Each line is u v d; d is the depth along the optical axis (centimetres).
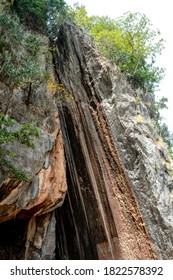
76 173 1638
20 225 1177
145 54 2142
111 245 1539
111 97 1748
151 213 1493
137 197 1532
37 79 1232
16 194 964
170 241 1449
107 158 1648
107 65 1822
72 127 1697
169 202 1579
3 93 1084
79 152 1656
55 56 1861
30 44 1380
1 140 799
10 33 1198
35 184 1060
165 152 1870
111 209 1580
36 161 1061
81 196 1605
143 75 2172
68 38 1902
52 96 1404
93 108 1762
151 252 1428
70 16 2105
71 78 1802
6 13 1319
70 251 1583
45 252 1194
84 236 1571
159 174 1638
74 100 1744
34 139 1075
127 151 1628
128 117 1720
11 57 1143
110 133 1669
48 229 1225
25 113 1154
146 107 2014
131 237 1504
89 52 1875
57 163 1271
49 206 1177
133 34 2125
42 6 1764
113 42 2078
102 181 1625
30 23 1662
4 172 912
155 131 1906
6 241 1164
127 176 1576
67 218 1619
